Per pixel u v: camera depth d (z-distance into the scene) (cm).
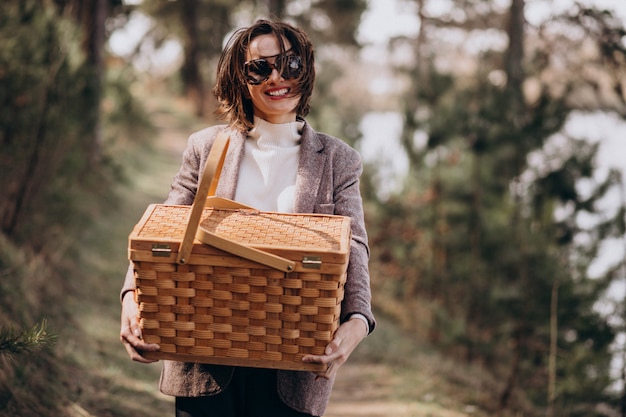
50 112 548
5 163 530
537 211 695
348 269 206
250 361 192
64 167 621
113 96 1320
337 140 226
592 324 589
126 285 208
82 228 761
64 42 581
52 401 369
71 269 635
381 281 927
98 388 429
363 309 200
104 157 1073
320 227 196
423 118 816
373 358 690
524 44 810
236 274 186
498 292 658
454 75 828
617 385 560
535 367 647
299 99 224
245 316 189
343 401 552
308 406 211
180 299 190
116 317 605
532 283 641
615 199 674
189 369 214
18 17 549
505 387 632
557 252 659
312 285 185
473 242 788
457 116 772
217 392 211
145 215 201
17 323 420
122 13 1302
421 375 636
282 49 213
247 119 225
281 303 187
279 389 209
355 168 224
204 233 184
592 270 652
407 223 910
